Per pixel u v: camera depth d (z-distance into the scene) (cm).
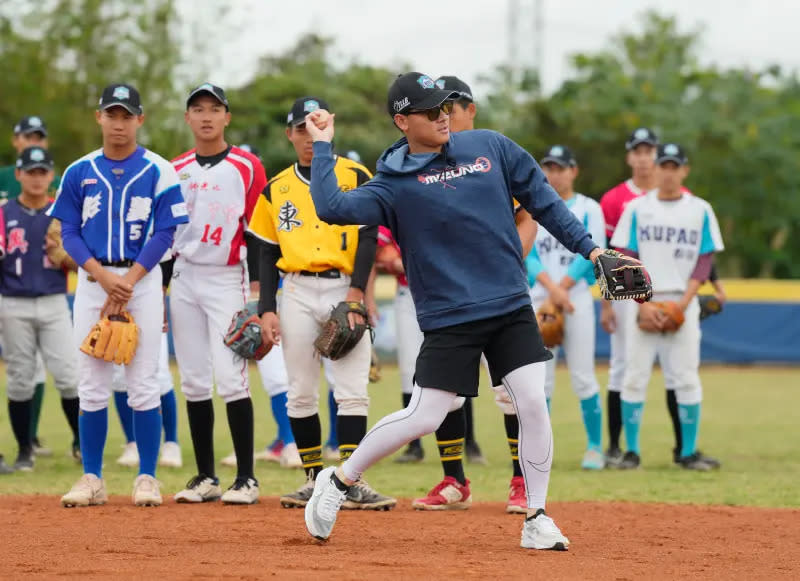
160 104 6550
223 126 1516
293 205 1448
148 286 1442
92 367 1434
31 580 894
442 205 1064
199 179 1492
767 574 992
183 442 2364
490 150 1094
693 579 950
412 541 1148
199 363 1508
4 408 2961
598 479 1862
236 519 1301
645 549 1141
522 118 8131
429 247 1072
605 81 8112
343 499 1114
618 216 2178
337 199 1058
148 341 1447
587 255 1073
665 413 3017
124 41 6656
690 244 2022
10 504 1457
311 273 1440
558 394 3544
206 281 1496
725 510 1493
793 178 7688
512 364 1083
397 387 3584
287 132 1476
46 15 6662
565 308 1959
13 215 1931
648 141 2144
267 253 1478
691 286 2008
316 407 1466
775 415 2975
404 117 1071
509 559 1028
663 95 8038
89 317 1441
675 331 2011
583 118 7719
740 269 7819
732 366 4431
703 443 2430
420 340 1750
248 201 1498
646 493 1695
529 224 1373
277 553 1047
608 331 2106
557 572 952
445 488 1459
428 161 1074
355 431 1437
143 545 1097
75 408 2003
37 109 6631
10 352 1930
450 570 942
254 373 4172
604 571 970
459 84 1445
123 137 1427
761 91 8794
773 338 4400
